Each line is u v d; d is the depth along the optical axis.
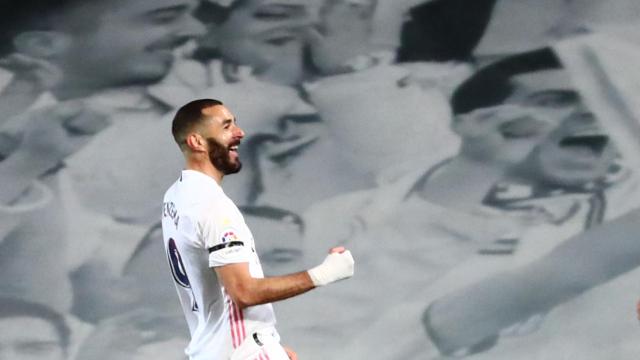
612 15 20.05
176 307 20.52
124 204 20.91
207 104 10.84
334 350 19.98
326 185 20.42
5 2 21.70
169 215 10.66
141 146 21.05
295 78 20.81
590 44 20.03
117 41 21.38
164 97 21.11
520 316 19.52
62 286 20.83
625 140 19.66
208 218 10.17
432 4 20.58
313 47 20.83
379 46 20.64
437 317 19.75
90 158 21.12
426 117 20.31
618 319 19.27
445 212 19.98
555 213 19.67
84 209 21.00
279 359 10.43
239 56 21.03
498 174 19.92
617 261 19.38
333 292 20.12
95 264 20.81
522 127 19.98
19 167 21.27
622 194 19.52
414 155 20.25
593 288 19.38
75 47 21.45
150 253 20.70
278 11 21.00
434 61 20.44
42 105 21.39
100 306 20.69
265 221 20.48
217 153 10.70
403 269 19.98
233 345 10.31
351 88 20.61
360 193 20.30
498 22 20.34
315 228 20.33
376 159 20.34
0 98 21.48
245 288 9.93
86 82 21.36
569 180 19.70
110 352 20.52
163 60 21.22
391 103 20.45
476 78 20.27
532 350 19.41
